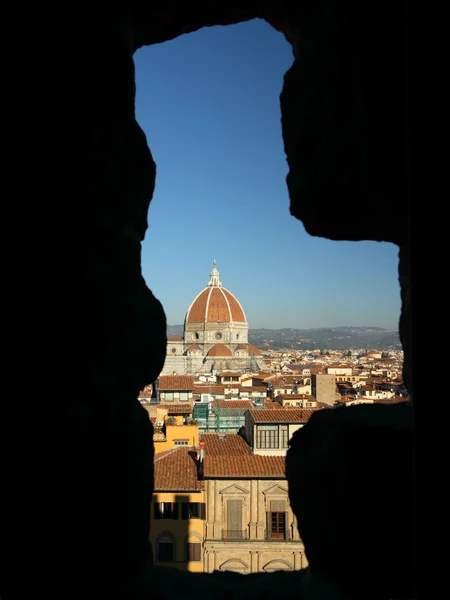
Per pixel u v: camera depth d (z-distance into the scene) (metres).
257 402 159.00
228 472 66.81
